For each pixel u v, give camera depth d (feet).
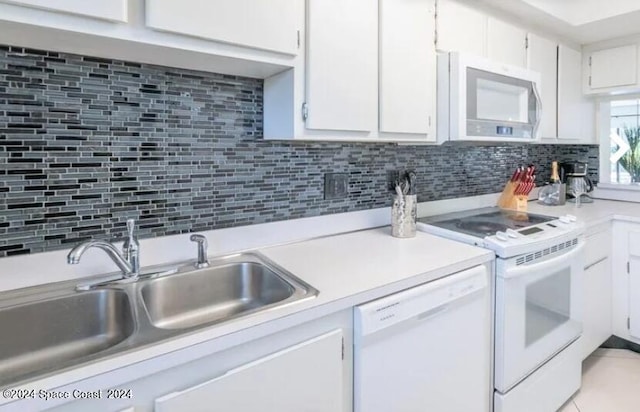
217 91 4.72
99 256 4.09
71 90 3.81
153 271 4.19
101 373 2.37
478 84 5.80
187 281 4.26
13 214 3.62
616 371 7.22
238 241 5.01
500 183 8.64
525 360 5.29
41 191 3.73
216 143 4.76
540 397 5.61
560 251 5.76
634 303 7.39
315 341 3.33
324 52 4.46
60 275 3.86
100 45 3.43
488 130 5.98
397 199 5.83
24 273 3.68
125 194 4.19
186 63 4.15
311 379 3.32
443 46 5.76
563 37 8.21
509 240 5.13
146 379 2.56
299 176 5.54
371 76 4.92
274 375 3.09
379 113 5.05
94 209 4.02
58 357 3.46
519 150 9.02
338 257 4.75
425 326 4.16
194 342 2.71
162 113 4.35
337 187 5.97
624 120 9.36
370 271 4.19
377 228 6.44
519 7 6.55
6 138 3.54
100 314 3.73
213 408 2.80
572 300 6.15
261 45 3.93
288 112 4.46
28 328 3.39
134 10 3.25
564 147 10.05
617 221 7.51
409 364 4.04
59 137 3.78
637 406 6.20
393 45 5.11
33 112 3.64
